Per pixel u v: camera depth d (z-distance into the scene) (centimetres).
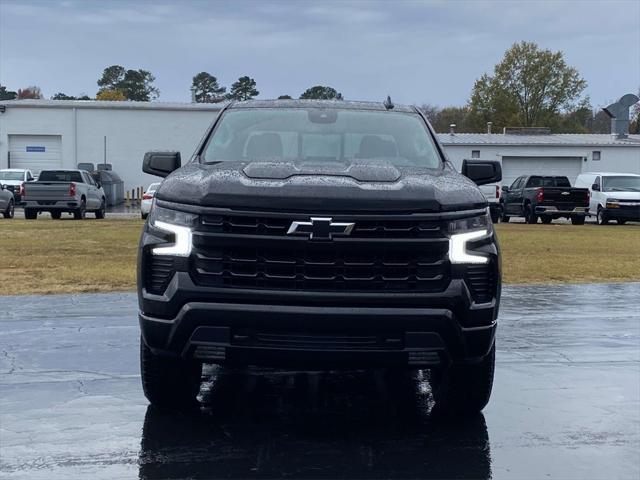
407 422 486
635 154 4641
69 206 2711
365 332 415
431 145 581
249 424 477
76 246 1609
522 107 8281
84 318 814
